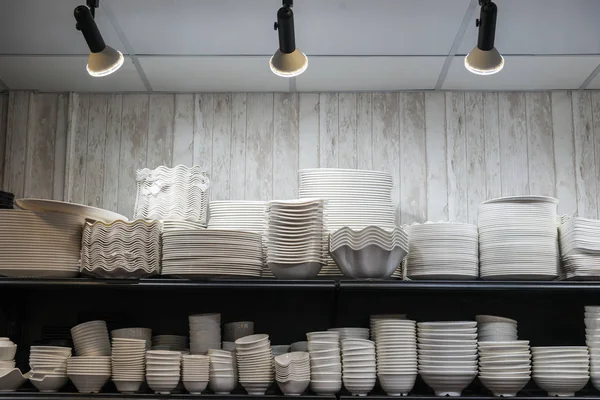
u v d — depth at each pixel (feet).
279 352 10.35
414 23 10.15
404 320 9.82
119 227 9.77
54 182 12.00
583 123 12.09
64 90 12.29
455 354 9.68
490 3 9.21
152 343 10.65
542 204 10.12
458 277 10.11
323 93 12.28
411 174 11.96
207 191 11.11
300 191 10.59
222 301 11.57
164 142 12.15
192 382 9.64
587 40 10.55
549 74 11.60
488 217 10.23
